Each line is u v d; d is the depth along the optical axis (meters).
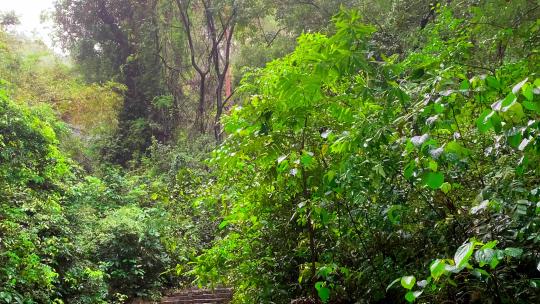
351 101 2.38
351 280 2.70
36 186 7.88
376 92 2.23
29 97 11.09
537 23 3.36
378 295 2.45
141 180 12.16
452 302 1.96
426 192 2.34
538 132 1.50
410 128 2.11
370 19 9.47
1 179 6.73
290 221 3.23
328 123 2.71
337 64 2.16
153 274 8.24
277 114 2.60
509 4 3.96
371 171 2.16
